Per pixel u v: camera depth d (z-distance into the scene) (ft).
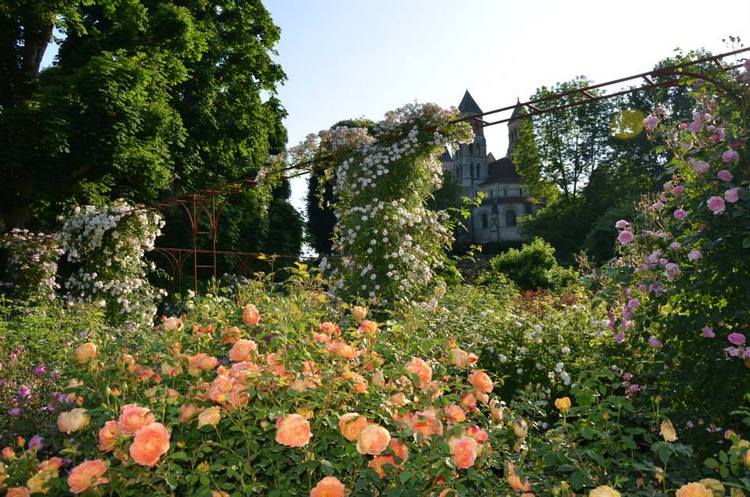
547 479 6.77
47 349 14.93
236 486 6.21
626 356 12.33
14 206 38.86
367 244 21.08
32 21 38.47
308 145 24.18
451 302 20.47
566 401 7.22
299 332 8.59
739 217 10.37
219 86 55.72
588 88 17.21
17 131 35.53
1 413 10.59
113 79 37.91
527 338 14.94
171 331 9.02
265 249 73.41
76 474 5.55
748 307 9.84
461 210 23.66
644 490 6.34
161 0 48.29
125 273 31.19
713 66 12.91
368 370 8.09
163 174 42.47
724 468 5.97
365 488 6.13
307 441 5.90
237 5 57.77
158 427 5.59
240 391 6.44
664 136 12.44
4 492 5.94
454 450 6.02
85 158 36.76
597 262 75.72
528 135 116.37
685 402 10.28
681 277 10.59
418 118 21.93
